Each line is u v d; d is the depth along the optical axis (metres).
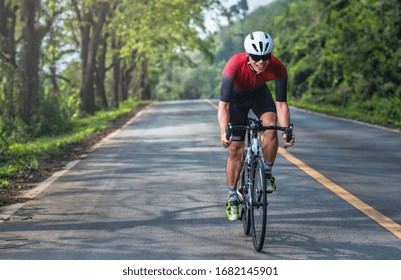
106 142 29.45
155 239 10.71
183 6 59.81
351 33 60.38
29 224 12.08
